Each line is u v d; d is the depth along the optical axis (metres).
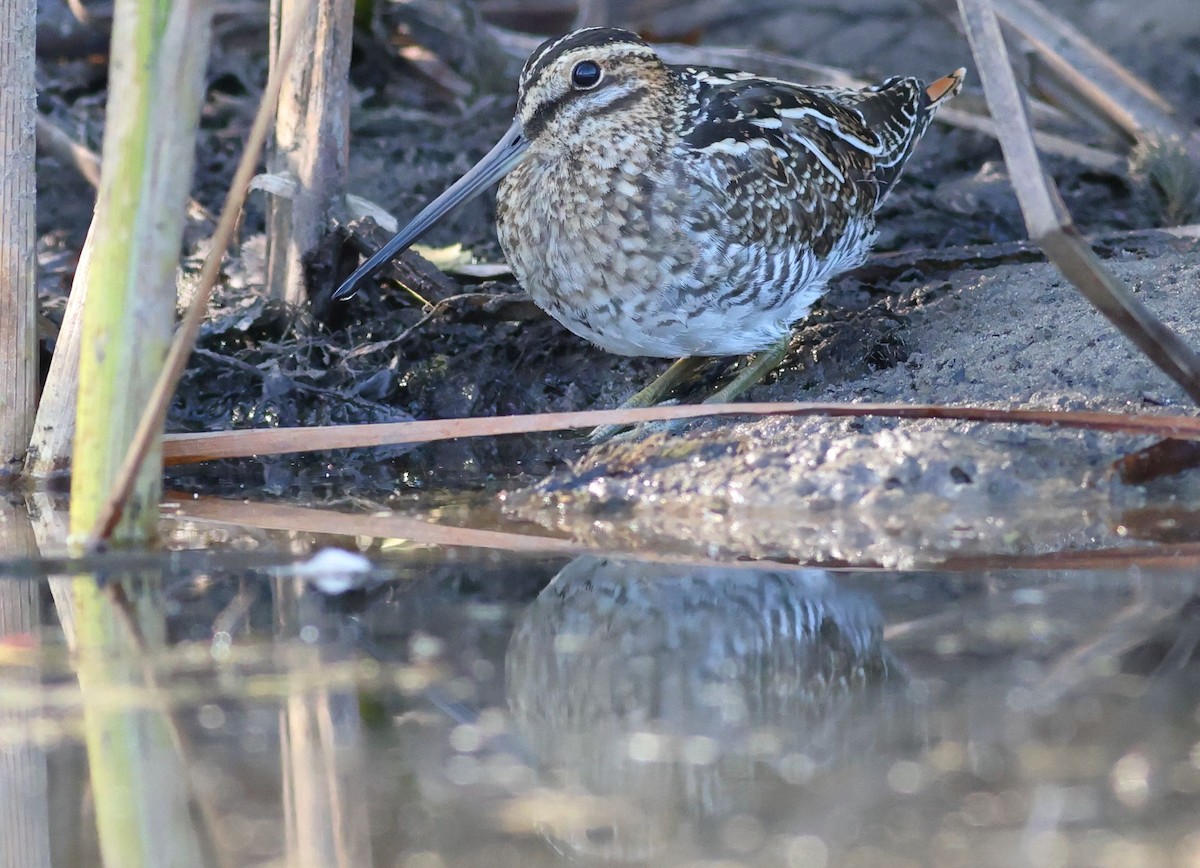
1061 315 8.90
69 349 8.19
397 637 5.60
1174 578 6.06
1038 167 6.45
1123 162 11.97
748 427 8.05
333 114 9.63
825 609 5.85
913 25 16.02
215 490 8.31
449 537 7.12
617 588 6.23
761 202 8.56
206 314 9.73
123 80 5.91
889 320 9.28
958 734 4.54
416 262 9.85
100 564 6.45
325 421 9.05
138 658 5.37
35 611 5.95
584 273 8.59
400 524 7.40
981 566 6.38
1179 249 9.95
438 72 14.05
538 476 8.48
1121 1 16.19
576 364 9.57
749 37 16.16
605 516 7.51
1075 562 6.38
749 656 5.39
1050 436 7.51
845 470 7.49
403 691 5.05
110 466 6.38
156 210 6.10
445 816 4.17
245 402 9.16
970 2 6.50
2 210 8.12
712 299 8.53
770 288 8.66
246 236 11.54
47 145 11.96
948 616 5.69
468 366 9.38
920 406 7.04
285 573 6.47
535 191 8.77
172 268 6.23
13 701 4.94
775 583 6.25
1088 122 12.38
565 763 4.48
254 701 4.95
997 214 11.59
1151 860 3.76
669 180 8.41
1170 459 7.25
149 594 6.18
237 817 4.20
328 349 9.50
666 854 3.91
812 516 7.30
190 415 9.12
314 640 5.55
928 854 3.84
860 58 15.62
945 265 10.08
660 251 8.41
